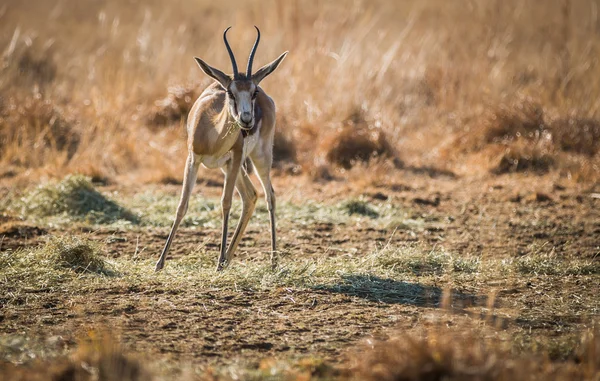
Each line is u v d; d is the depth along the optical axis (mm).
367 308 16422
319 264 19188
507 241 23156
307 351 13867
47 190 25297
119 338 13992
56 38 51625
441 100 40000
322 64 39719
